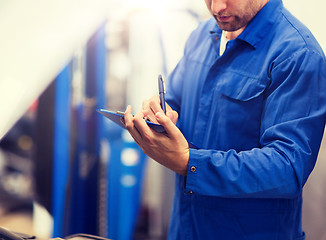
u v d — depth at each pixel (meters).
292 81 1.17
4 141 2.86
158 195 2.74
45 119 2.49
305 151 1.14
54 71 2.39
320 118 1.16
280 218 1.28
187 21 2.62
